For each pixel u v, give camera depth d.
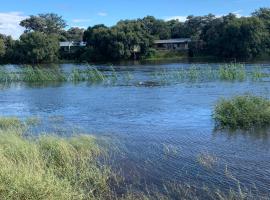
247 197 11.34
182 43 133.50
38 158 13.56
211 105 28.28
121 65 91.44
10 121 22.44
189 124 21.89
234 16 116.12
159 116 24.86
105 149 16.19
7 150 13.80
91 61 117.50
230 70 49.47
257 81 44.12
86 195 11.45
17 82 53.81
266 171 13.49
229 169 13.77
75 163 14.26
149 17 148.38
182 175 13.28
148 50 119.12
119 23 124.31
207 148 16.59
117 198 11.42
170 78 51.69
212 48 117.56
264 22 117.38
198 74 52.91
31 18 175.38
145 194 11.71
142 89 41.03
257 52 109.38
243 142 17.47
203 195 11.59
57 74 55.84
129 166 14.24
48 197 10.23
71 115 26.30
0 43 118.12
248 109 21.12
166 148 16.55
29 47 116.12
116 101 32.66
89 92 39.94
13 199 10.03
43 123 23.09
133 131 20.45
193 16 148.50
